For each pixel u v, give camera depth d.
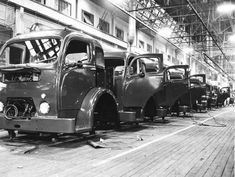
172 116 12.97
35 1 9.75
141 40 20.55
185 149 4.89
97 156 4.20
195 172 3.43
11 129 4.69
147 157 4.20
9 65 4.96
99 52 5.81
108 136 6.28
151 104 8.35
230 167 3.70
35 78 4.62
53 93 4.52
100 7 15.83
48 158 4.02
